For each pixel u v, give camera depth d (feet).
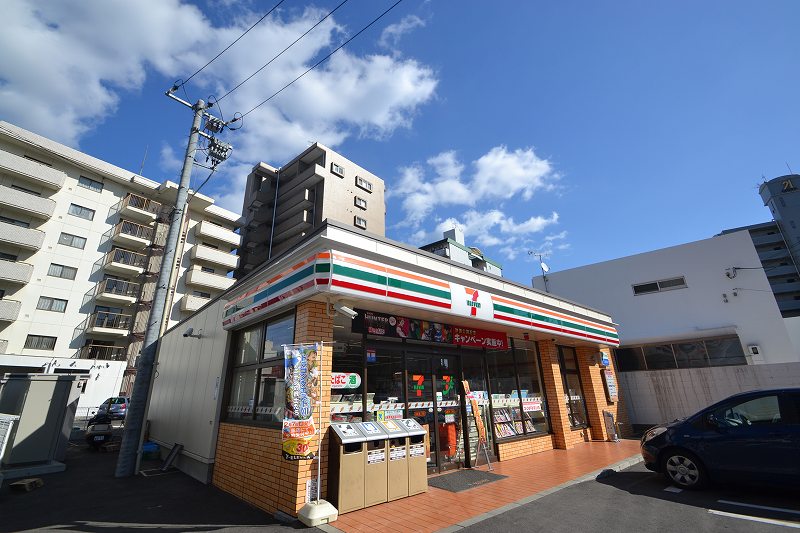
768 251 149.79
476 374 28.25
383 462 18.66
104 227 97.50
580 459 28.04
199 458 26.58
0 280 79.71
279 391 20.21
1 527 16.66
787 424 17.39
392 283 19.94
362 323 21.12
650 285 56.80
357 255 19.20
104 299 93.20
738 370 40.78
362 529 14.97
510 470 24.77
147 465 32.30
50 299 85.71
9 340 79.05
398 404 22.38
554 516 16.08
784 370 38.45
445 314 23.12
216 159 36.22
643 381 46.26
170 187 107.34
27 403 28.60
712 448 18.88
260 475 19.47
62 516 18.10
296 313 19.84
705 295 51.96
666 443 20.57
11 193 81.66
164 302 31.01
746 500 17.34
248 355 25.29
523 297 30.42
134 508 19.25
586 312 40.57
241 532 15.35
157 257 103.60
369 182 138.82
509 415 30.12
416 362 24.31
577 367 40.93
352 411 20.07
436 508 17.39
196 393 30.42
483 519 15.79
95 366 86.89
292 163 134.41
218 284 110.93
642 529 14.51
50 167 88.33
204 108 35.76
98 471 29.25
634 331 56.39
